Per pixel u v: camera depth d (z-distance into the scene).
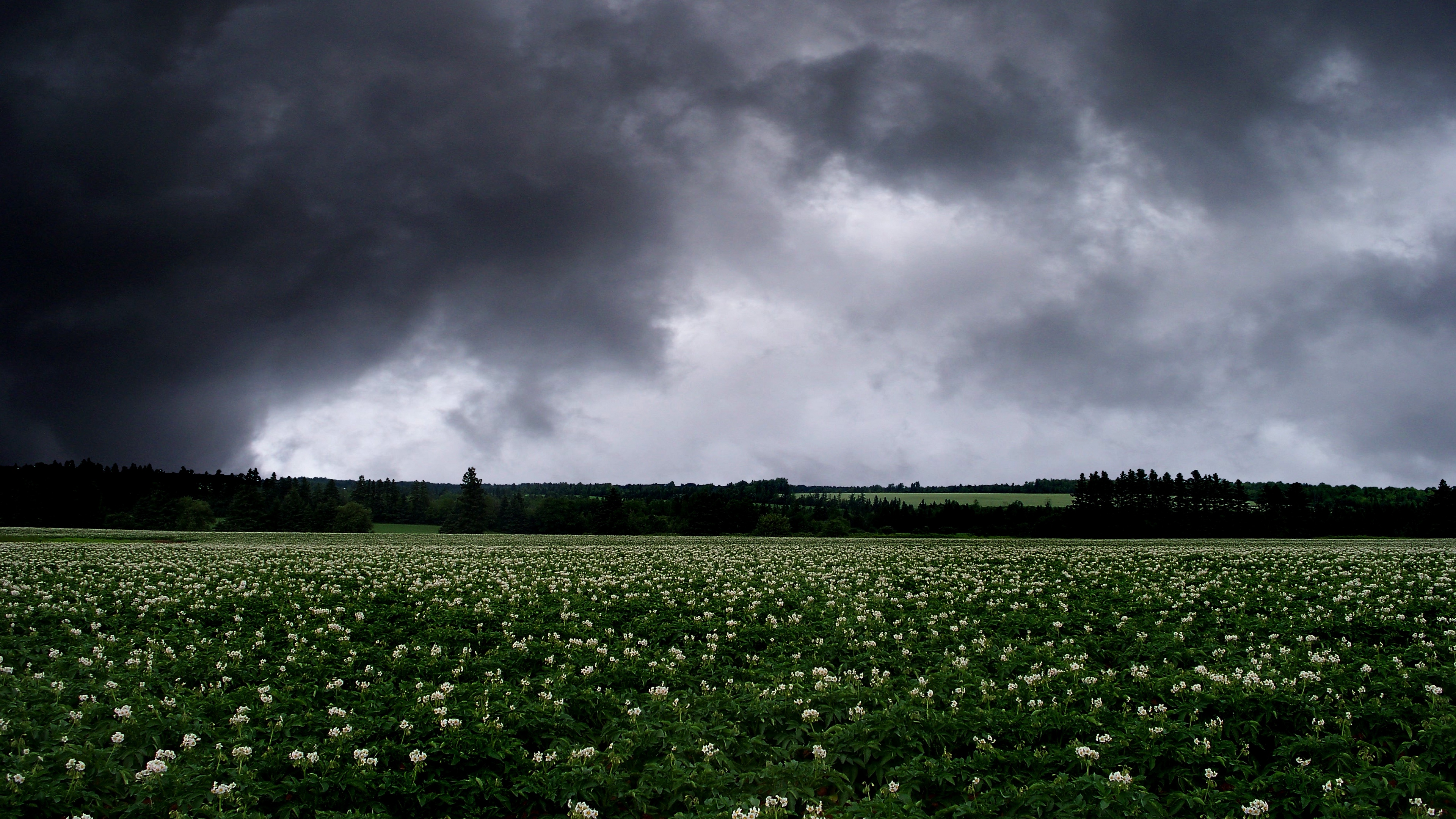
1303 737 10.20
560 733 11.83
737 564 36.47
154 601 22.70
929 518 132.00
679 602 24.97
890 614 21.84
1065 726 11.02
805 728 11.88
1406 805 8.59
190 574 30.45
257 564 34.72
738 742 11.48
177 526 126.81
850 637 18.34
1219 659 15.41
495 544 59.56
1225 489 128.88
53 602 22.81
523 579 30.20
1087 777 9.12
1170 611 21.53
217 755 10.00
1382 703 11.26
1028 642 18.17
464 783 9.46
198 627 19.78
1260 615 20.45
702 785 9.75
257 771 9.57
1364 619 18.73
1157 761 9.95
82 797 8.74
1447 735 9.62
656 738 11.06
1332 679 12.40
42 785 8.68
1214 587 26.05
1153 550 45.62
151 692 13.34
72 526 123.19
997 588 27.45
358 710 12.07
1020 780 9.59
